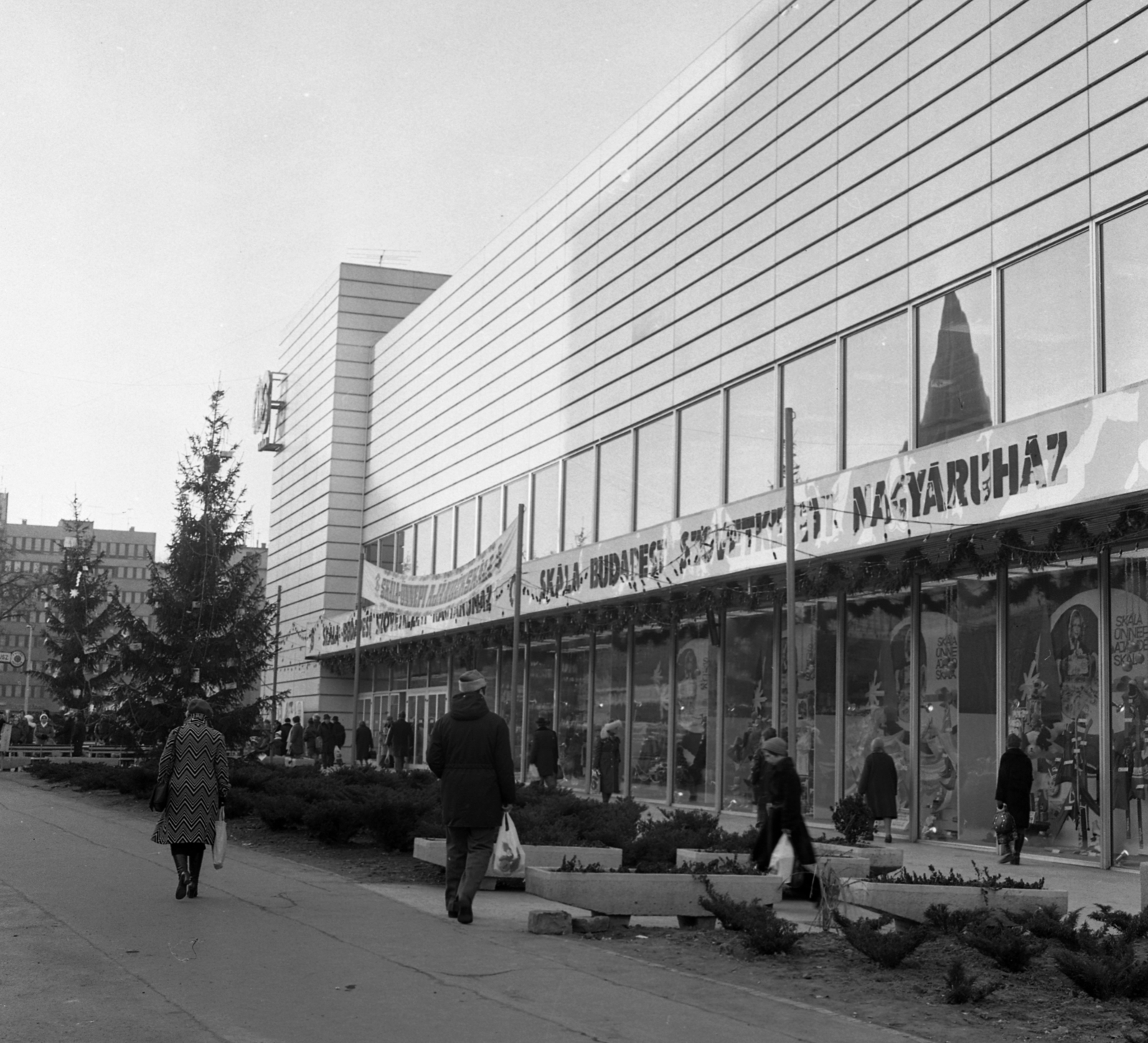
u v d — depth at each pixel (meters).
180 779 11.05
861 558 20.89
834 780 22.80
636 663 29.91
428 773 23.23
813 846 13.02
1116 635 17.38
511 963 8.56
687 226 28.73
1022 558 18.77
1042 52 18.92
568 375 34.38
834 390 23.25
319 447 54.72
